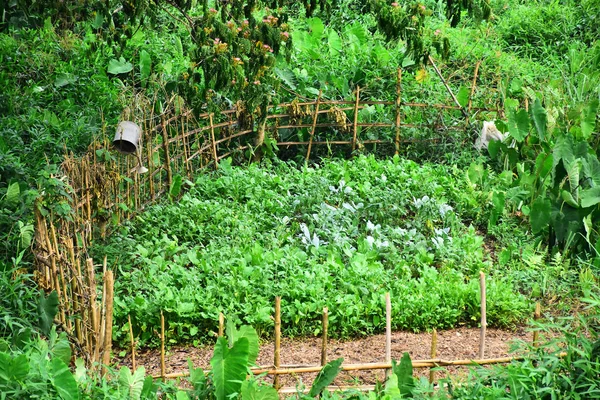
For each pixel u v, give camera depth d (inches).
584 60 508.7
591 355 199.5
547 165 350.0
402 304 269.3
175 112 374.0
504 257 310.5
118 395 185.3
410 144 423.8
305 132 424.2
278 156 425.7
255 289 272.4
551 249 327.0
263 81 322.7
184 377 218.8
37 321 220.2
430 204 346.3
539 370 193.8
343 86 441.1
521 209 359.3
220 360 187.6
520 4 634.2
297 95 425.1
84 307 217.8
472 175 373.1
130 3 317.4
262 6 351.6
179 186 350.0
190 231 320.8
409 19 351.9
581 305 278.8
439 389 201.0
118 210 317.7
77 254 230.8
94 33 512.4
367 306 267.4
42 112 403.9
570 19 589.9
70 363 217.6
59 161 355.6
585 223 309.6
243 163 405.1
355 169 385.1
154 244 307.3
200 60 299.1
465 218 361.4
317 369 205.9
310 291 269.6
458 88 481.1
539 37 581.9
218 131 398.0
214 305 264.7
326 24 563.5
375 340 261.0
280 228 323.9
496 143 396.8
